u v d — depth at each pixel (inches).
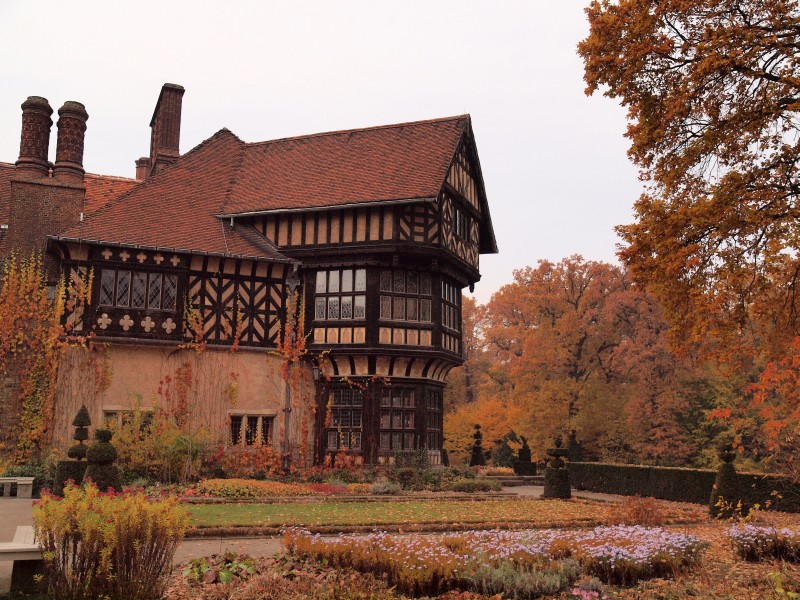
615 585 336.8
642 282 472.4
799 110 402.6
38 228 848.9
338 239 883.4
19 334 784.3
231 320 853.2
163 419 787.4
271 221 918.4
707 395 1378.0
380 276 880.9
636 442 1422.2
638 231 467.5
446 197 919.7
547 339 1542.8
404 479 791.7
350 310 881.5
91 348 786.8
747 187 442.0
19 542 304.5
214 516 523.5
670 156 471.2
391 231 865.5
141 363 810.8
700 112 462.6
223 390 841.5
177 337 817.5
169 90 1055.0
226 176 999.6
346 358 879.7
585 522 555.8
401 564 319.9
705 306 432.8
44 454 751.1
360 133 1008.2
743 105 450.0
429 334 896.9
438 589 310.8
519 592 307.0
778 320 449.7
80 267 791.7
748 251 446.9
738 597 307.4
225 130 1068.5
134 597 266.2
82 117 911.0
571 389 1503.4
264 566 353.4
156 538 275.1
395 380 885.2
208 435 789.9
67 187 869.2
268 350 867.4
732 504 608.7
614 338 1577.3
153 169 1071.0
